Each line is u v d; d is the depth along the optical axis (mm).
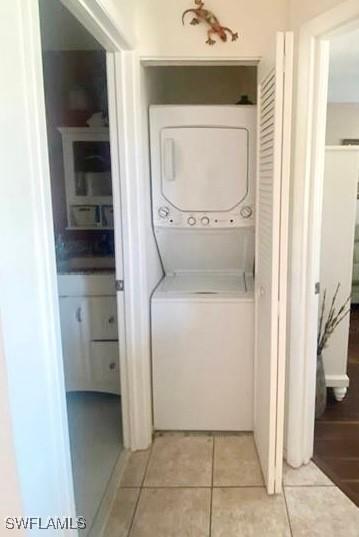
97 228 2984
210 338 2334
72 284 2662
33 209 968
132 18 1907
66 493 1174
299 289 1981
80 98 2842
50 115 2871
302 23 1837
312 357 2059
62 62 2824
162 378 2393
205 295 2324
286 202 1678
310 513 1816
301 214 1922
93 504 1896
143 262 2172
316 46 1790
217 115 2314
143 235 2154
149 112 2320
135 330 2211
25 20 919
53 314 1074
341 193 2545
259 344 2137
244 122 2318
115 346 2730
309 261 1965
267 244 1860
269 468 1903
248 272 2742
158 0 1979
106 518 1813
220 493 1950
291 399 2068
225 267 2738
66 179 2938
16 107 890
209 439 2389
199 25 1993
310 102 1838
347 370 3170
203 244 2582
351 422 2520
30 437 970
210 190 2404
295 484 1994
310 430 2131
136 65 1992
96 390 2805
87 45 2672
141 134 2094
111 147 2047
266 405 1937
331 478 2033
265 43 1995
